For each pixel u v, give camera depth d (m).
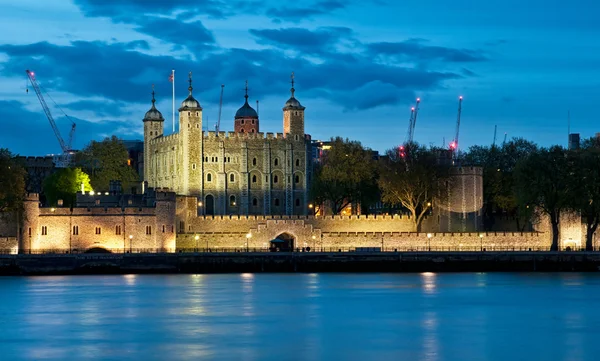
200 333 136.38
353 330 139.12
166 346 127.94
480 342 131.25
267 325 142.25
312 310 155.38
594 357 123.00
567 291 177.88
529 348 127.56
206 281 195.00
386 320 146.62
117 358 121.69
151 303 161.25
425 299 167.50
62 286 184.75
